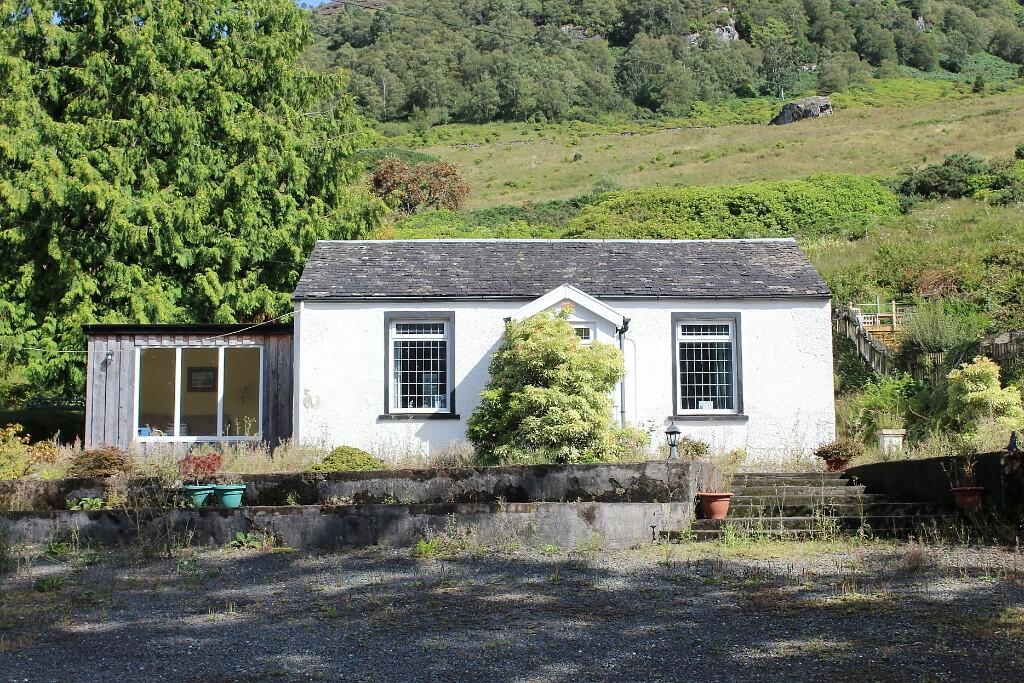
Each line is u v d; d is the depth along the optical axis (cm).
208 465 1567
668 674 825
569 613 1038
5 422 2516
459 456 1927
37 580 1235
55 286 2505
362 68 12150
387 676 838
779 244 2436
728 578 1192
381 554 1382
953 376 1964
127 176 2575
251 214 2695
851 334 3030
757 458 2141
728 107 11656
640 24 14462
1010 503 1411
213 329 2245
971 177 4988
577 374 1841
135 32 2645
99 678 846
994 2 15425
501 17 14150
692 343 2205
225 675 849
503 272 2273
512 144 9438
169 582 1225
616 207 5072
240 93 2872
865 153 6481
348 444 2138
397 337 2180
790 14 14338
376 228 3081
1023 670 807
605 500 1538
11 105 2483
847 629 947
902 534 1460
